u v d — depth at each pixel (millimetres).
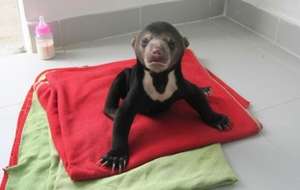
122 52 1382
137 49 920
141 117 1034
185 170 880
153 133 983
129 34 1500
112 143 923
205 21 1604
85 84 1146
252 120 1028
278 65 1308
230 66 1303
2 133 1019
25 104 1099
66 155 912
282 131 1023
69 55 1361
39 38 1305
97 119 1023
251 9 1490
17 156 934
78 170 867
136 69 956
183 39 935
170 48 892
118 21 1461
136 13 1474
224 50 1397
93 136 968
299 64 1312
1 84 1202
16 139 979
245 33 1509
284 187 868
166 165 891
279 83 1217
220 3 1611
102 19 1431
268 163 927
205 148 944
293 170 909
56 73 1199
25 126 1021
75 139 953
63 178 868
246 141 990
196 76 1204
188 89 989
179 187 830
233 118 1033
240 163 928
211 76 1219
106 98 1068
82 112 1047
